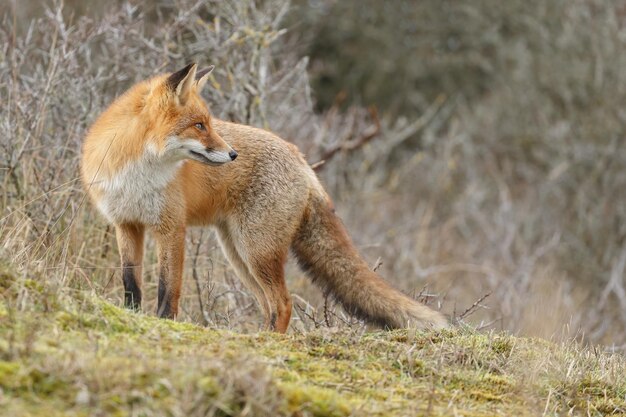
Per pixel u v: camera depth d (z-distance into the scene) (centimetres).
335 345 780
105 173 1002
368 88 2983
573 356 860
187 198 1044
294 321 1177
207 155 1009
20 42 1344
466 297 1809
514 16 2753
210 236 1309
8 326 651
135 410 561
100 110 1286
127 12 1431
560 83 2431
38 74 1305
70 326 688
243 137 1090
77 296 741
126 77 1362
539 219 2197
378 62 2981
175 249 1027
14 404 549
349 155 2205
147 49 1464
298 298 1221
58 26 1302
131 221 1024
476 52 2892
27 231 962
